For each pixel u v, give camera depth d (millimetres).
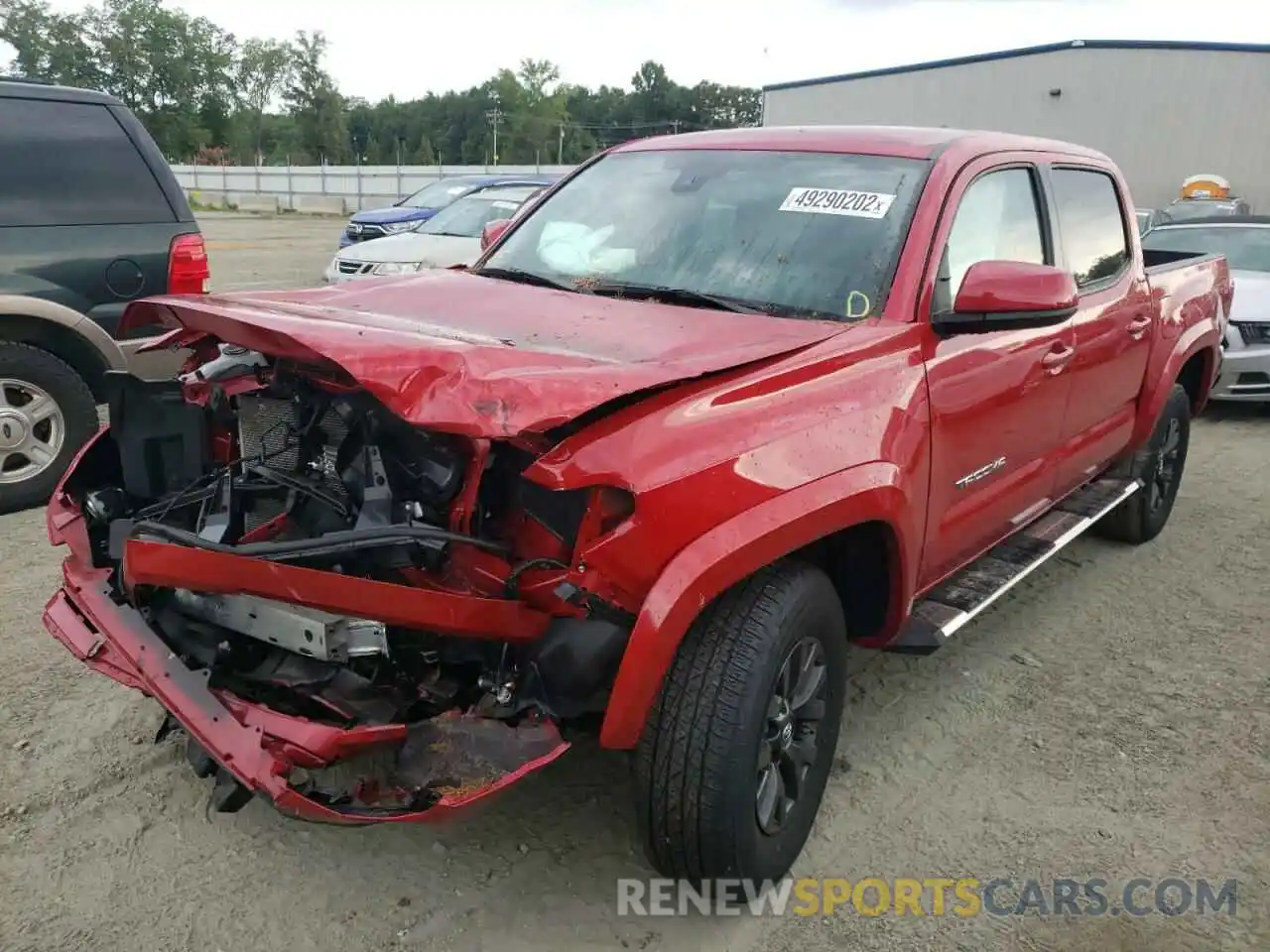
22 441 5484
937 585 3568
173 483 3086
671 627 2303
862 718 3717
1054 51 29438
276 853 2902
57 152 5605
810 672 2795
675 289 3318
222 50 89312
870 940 2658
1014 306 3008
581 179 4121
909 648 3207
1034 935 2691
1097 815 3189
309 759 2270
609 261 3559
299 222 37156
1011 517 3877
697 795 2455
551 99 109250
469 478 2479
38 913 2637
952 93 31812
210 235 28266
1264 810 3236
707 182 3703
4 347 5348
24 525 5312
